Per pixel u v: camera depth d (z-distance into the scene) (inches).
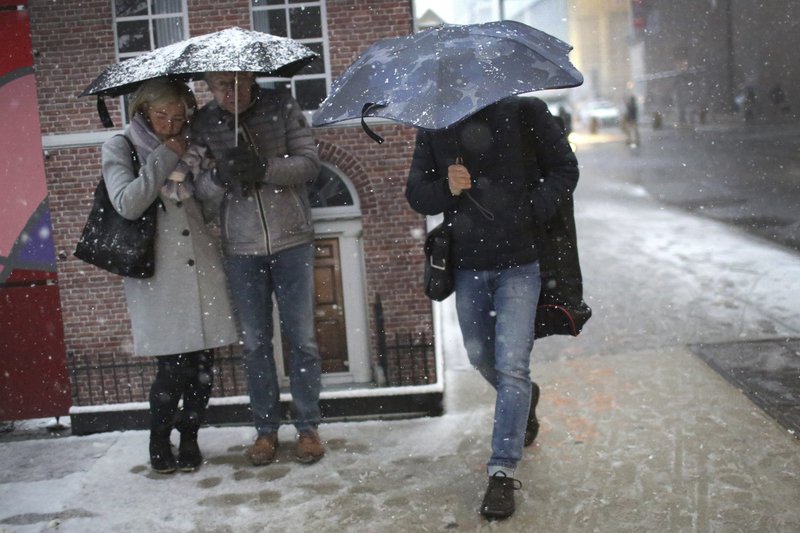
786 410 207.9
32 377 229.6
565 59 159.5
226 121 189.9
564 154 174.2
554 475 181.0
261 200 190.4
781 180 567.2
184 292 190.1
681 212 534.0
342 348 232.8
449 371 264.5
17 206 222.8
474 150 169.5
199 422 197.5
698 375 238.7
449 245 175.5
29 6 217.2
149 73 168.4
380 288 226.7
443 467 189.8
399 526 163.6
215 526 168.1
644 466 182.2
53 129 220.5
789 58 656.4
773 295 318.3
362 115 152.8
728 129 800.9
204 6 221.3
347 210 226.7
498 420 166.7
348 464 194.4
